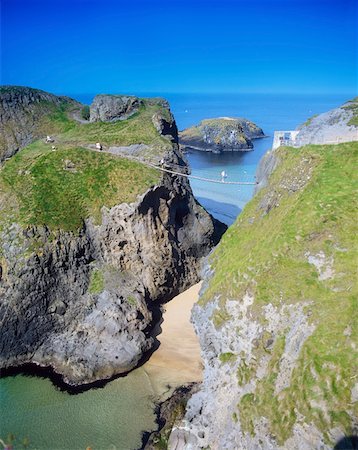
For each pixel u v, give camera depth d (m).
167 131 64.81
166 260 51.16
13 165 53.44
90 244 48.84
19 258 44.12
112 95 70.94
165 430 34.34
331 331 25.14
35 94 80.94
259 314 30.31
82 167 52.50
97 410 37.41
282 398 24.84
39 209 47.47
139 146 58.03
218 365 32.09
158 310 50.12
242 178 106.69
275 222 36.06
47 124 77.00
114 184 50.66
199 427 30.95
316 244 30.81
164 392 39.16
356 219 30.84
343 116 45.12
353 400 21.89
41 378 41.50
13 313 43.41
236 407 27.92
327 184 34.66
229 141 152.12
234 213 82.50
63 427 35.72
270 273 31.50
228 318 32.94
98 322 43.69
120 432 35.09
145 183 50.25
